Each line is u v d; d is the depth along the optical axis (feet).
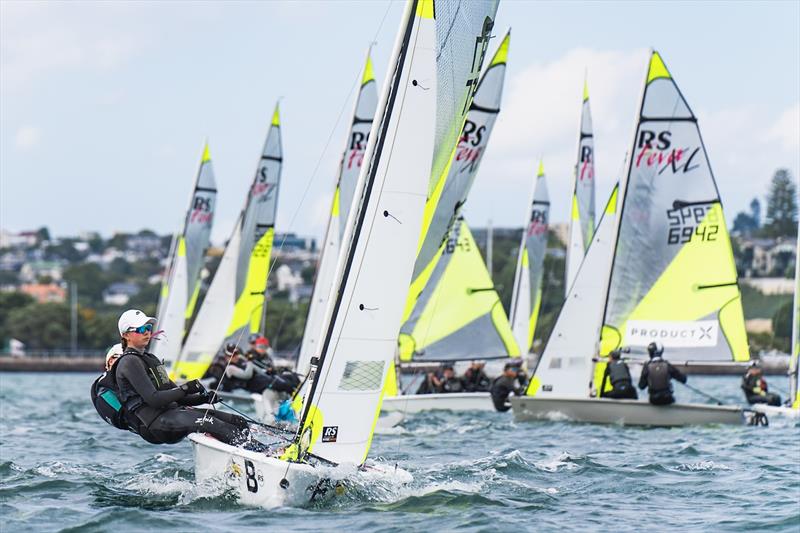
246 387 302.45
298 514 136.05
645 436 247.50
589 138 428.97
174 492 153.38
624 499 154.71
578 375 297.53
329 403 143.33
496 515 137.59
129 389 147.13
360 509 139.85
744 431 260.01
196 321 424.87
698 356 303.89
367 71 359.87
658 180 304.71
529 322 470.80
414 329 361.30
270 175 432.66
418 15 143.23
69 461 192.03
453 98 181.16
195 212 469.57
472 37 182.80
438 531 127.44
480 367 372.99
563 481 171.01
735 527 134.10
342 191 356.79
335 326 142.72
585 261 300.61
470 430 263.90
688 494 159.94
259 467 140.67
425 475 169.07
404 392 339.36
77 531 126.62
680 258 304.91
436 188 183.42
